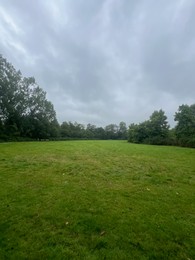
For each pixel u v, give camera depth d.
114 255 3.65
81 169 11.07
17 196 6.44
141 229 4.58
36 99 54.06
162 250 3.86
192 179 10.09
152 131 51.09
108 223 4.80
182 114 44.03
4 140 41.31
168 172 11.54
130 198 6.74
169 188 8.27
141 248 3.89
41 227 4.51
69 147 24.55
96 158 15.74
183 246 4.01
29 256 3.53
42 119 56.53
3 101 41.97
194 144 40.56
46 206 5.68
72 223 4.73
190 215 5.54
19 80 47.47
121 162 14.30
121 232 4.42
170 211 5.74
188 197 7.14
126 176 10.08
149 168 12.45
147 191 7.68
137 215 5.33
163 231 4.54
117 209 5.68
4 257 3.48
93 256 3.60
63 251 3.69
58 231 4.36
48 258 3.50
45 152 17.69
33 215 5.08
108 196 6.82
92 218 5.01
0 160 12.86
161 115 51.69
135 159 16.19
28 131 51.16
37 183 7.99
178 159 17.33
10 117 45.44
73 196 6.62
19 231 4.30
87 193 7.04
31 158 13.96
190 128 42.59
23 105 49.50
